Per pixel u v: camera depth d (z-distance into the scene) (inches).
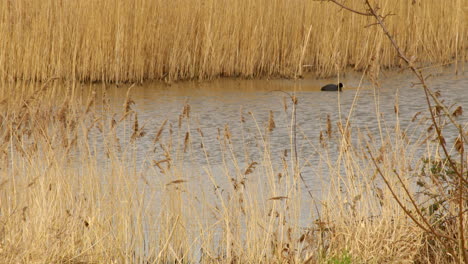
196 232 963.3
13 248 805.2
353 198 898.7
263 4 2470.5
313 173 1206.9
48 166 938.7
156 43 2372.0
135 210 971.9
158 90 2180.1
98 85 2247.8
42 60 2207.2
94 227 894.4
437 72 2358.5
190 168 1264.8
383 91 2039.9
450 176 817.5
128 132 1547.7
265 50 2498.8
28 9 2261.3
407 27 2596.0
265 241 876.6
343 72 2482.8
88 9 2299.5
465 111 1707.7
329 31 2517.2
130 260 901.2
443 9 2652.6
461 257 722.8
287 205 891.4
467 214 783.1
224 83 2320.4
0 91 1685.5
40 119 1077.1
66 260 842.2
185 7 2434.8
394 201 866.1
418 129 1510.8
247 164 1011.3
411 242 799.7
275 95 2047.2
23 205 919.7
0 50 2149.4
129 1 2333.9
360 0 2536.9
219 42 2427.4
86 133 1061.8
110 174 1023.6
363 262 779.4
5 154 980.6
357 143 1385.3
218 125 1651.1
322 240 871.1
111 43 2298.2
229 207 932.0
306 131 1561.3
